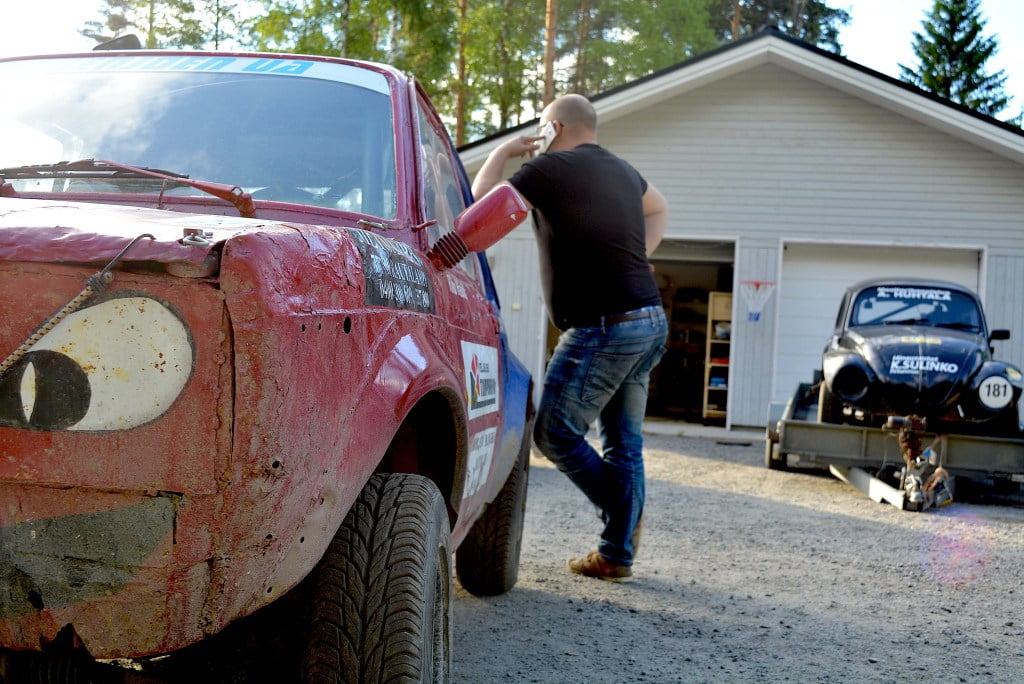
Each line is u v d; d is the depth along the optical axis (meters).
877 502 9.31
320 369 1.91
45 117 3.09
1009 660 4.36
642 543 6.73
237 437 1.72
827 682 3.93
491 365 3.69
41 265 1.74
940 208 16.27
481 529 4.79
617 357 4.96
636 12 37.69
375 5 23.83
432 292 2.82
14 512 1.75
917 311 10.98
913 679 4.02
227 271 1.72
